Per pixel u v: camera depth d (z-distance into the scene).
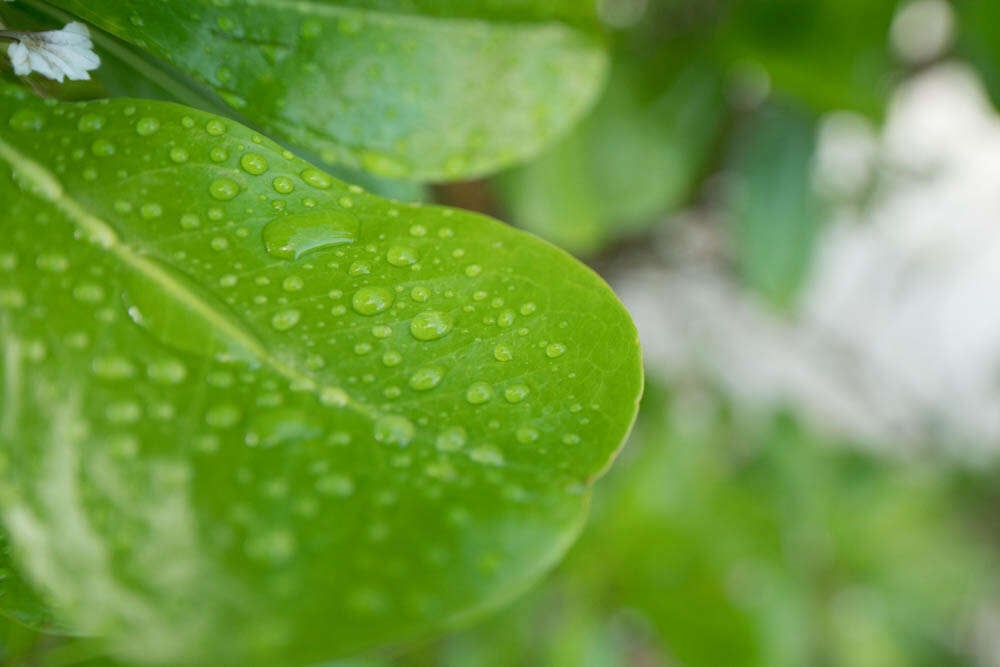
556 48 0.32
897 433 0.92
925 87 0.67
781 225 0.61
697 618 0.61
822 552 0.84
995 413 0.97
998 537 0.97
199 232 0.27
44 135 0.27
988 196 0.77
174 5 0.28
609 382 0.27
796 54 0.53
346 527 0.26
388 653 0.37
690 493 0.68
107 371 0.26
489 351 0.27
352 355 0.27
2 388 0.26
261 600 0.25
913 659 0.87
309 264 0.27
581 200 0.53
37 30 0.28
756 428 0.82
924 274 0.86
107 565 0.25
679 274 0.76
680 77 0.55
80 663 0.29
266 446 0.26
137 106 0.27
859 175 0.70
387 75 0.30
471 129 0.31
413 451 0.26
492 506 0.26
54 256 0.26
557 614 0.61
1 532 0.26
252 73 0.29
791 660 0.71
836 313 0.88
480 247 0.27
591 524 0.62
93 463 0.26
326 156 0.30
